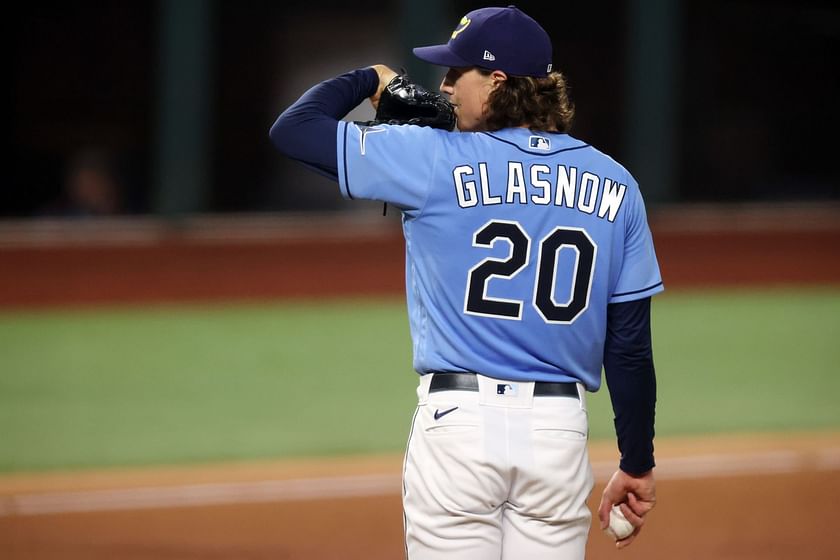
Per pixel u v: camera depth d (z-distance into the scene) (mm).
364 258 42250
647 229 9523
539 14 59188
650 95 48438
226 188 58469
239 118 58531
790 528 17828
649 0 48094
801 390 28125
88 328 35844
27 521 17906
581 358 9289
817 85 60875
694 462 21406
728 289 44219
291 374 29812
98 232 42156
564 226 9094
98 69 57688
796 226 46562
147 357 31703
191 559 16328
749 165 61031
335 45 59469
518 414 9078
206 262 41375
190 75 43969
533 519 9258
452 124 9508
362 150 9039
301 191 58906
